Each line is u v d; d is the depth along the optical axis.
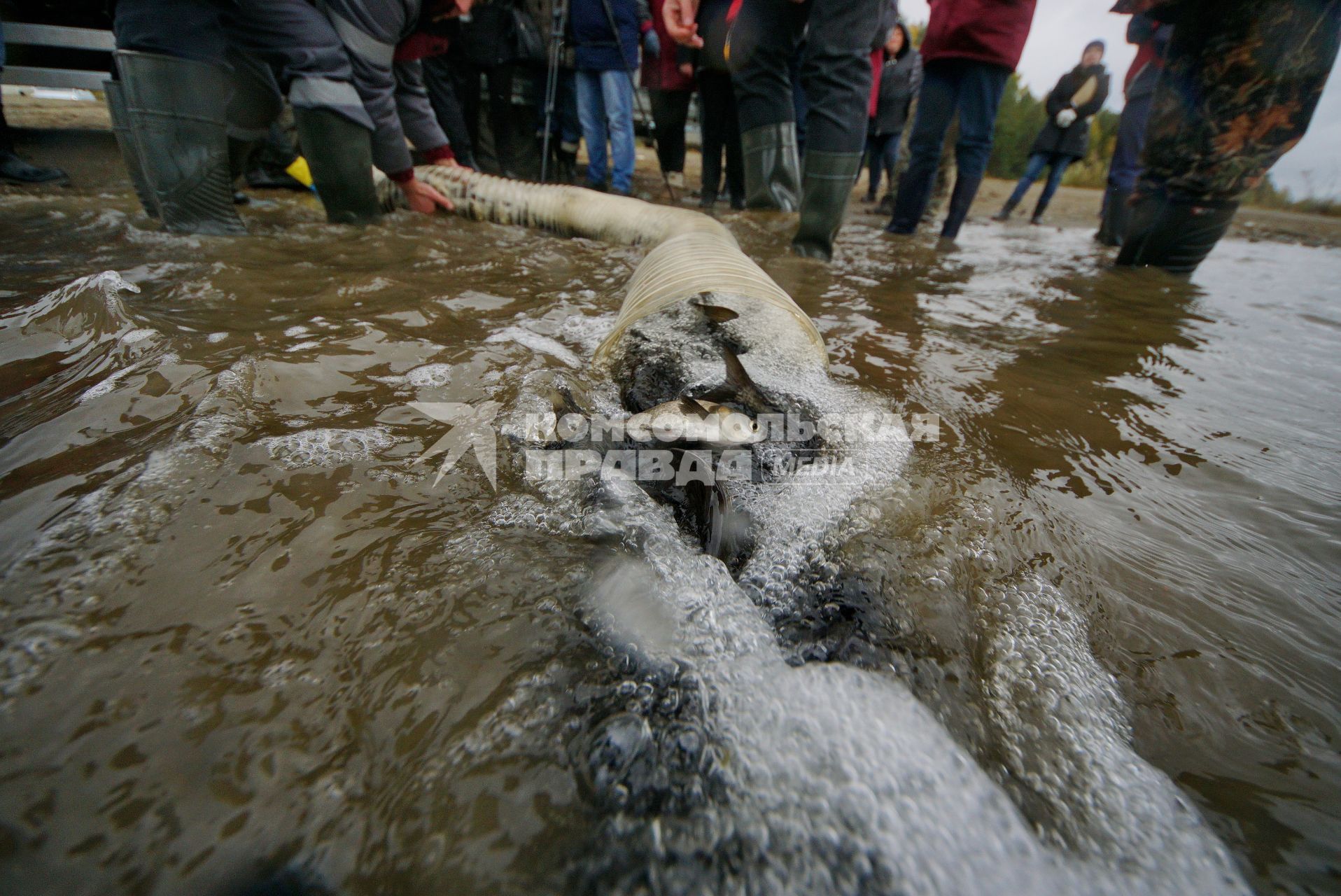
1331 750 1.05
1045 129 8.41
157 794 0.83
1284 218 10.77
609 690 1.04
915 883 0.77
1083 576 1.43
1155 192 4.57
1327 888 0.83
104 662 1.00
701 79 6.69
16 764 0.84
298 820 0.82
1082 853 0.85
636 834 0.83
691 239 3.03
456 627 1.15
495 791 0.88
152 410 1.73
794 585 1.33
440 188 5.24
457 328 2.61
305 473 1.54
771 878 0.78
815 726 0.97
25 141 6.01
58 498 1.36
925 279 4.24
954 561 1.43
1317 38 3.47
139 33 3.21
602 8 6.31
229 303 2.64
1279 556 1.56
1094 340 3.14
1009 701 1.10
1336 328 3.53
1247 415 2.35
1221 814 0.93
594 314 2.95
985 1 4.89
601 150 7.35
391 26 4.15
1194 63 3.96
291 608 1.15
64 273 2.82
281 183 5.71
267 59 3.76
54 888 0.72
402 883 0.77
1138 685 1.16
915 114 5.79
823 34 3.83
